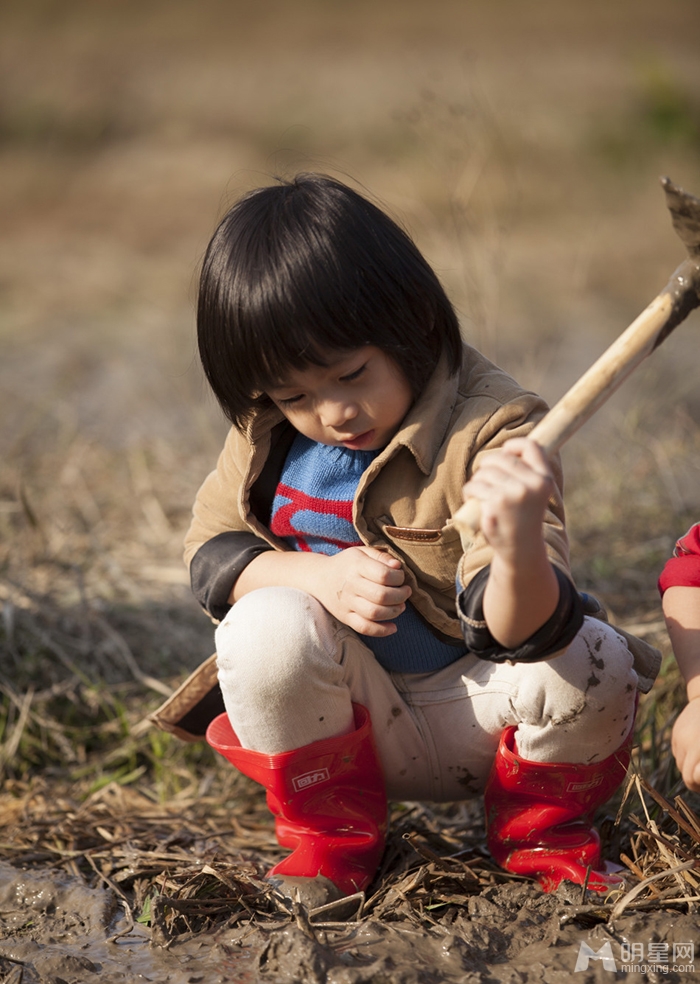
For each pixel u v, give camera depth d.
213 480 3.44
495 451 2.45
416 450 2.92
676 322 2.54
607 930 2.74
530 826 3.07
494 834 3.15
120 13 34.31
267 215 2.85
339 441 2.91
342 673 3.02
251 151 19.08
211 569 3.30
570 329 10.41
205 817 3.84
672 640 2.94
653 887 2.92
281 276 2.74
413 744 3.22
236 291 2.79
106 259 13.92
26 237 15.23
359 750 3.09
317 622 2.98
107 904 3.14
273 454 3.24
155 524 6.46
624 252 13.15
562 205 14.72
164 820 3.79
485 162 8.04
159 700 4.57
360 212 2.87
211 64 27.14
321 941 2.79
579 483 6.48
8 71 25.62
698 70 21.08
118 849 3.56
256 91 23.33
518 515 2.33
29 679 4.71
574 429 2.47
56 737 4.36
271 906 3.02
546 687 2.89
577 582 5.23
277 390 2.86
